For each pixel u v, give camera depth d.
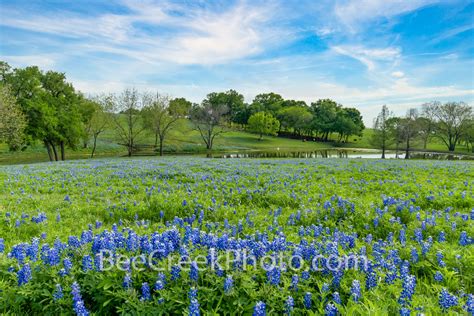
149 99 68.69
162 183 16.36
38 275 5.06
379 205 10.44
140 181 17.16
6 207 11.19
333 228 8.97
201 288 4.53
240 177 18.14
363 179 17.34
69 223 9.71
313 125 137.75
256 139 122.12
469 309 4.18
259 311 3.96
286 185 15.24
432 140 121.62
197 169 22.83
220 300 4.33
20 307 4.70
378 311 3.88
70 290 4.67
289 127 146.50
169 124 70.19
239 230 8.12
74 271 5.14
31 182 16.50
